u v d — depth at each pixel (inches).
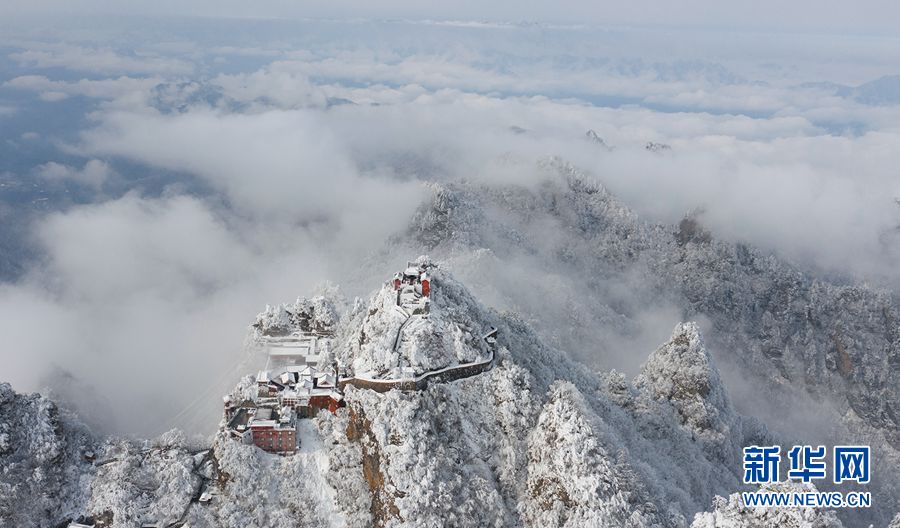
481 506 5748.0
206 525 5836.6
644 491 5762.8
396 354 6491.1
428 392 6318.9
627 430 7421.3
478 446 6230.3
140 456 6451.8
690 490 7037.4
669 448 7691.9
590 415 6259.8
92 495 6205.7
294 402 6707.7
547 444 5944.9
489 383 6594.5
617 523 5383.9
